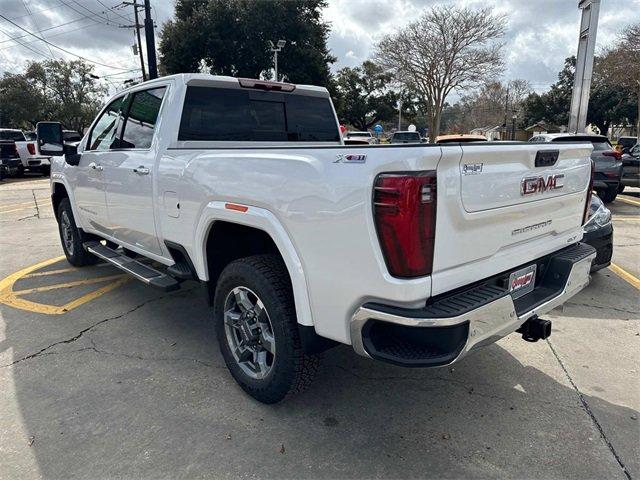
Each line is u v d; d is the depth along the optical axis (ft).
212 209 9.75
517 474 7.89
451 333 7.06
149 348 12.39
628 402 9.92
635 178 42.73
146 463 8.13
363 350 7.47
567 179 9.73
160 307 15.31
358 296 7.38
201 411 9.59
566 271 9.63
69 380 10.78
